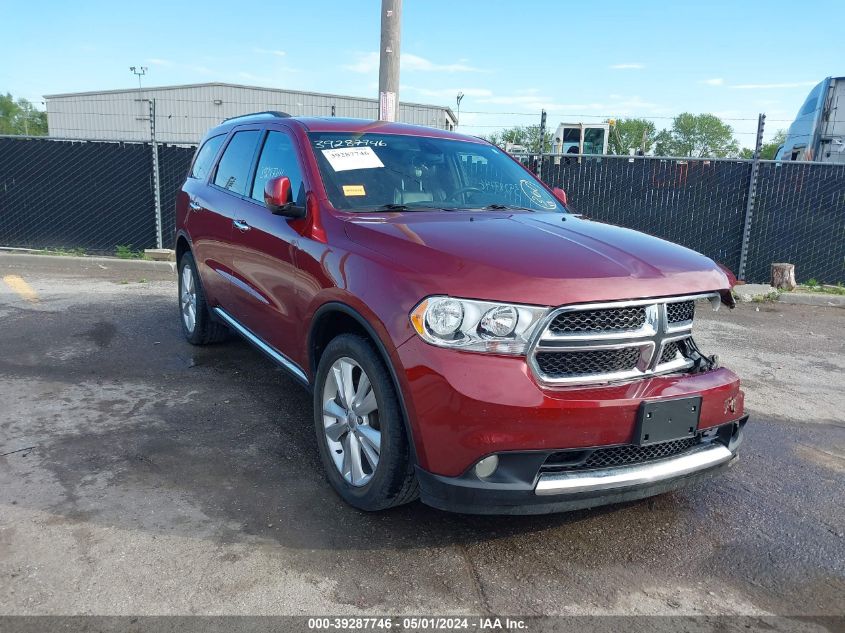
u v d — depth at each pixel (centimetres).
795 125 1498
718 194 1011
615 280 275
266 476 350
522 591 266
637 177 1020
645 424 270
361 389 307
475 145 468
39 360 526
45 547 276
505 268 270
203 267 523
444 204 390
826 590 276
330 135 410
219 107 3531
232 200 470
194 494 327
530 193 440
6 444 373
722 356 643
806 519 334
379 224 326
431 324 263
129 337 603
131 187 1060
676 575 282
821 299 920
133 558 272
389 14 859
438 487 266
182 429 406
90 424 407
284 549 284
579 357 274
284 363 396
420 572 274
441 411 258
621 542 305
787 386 557
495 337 260
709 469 301
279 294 383
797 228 1003
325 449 335
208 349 576
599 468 274
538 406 254
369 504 302
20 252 1050
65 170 1058
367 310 288
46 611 239
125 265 997
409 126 458
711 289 303
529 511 265
